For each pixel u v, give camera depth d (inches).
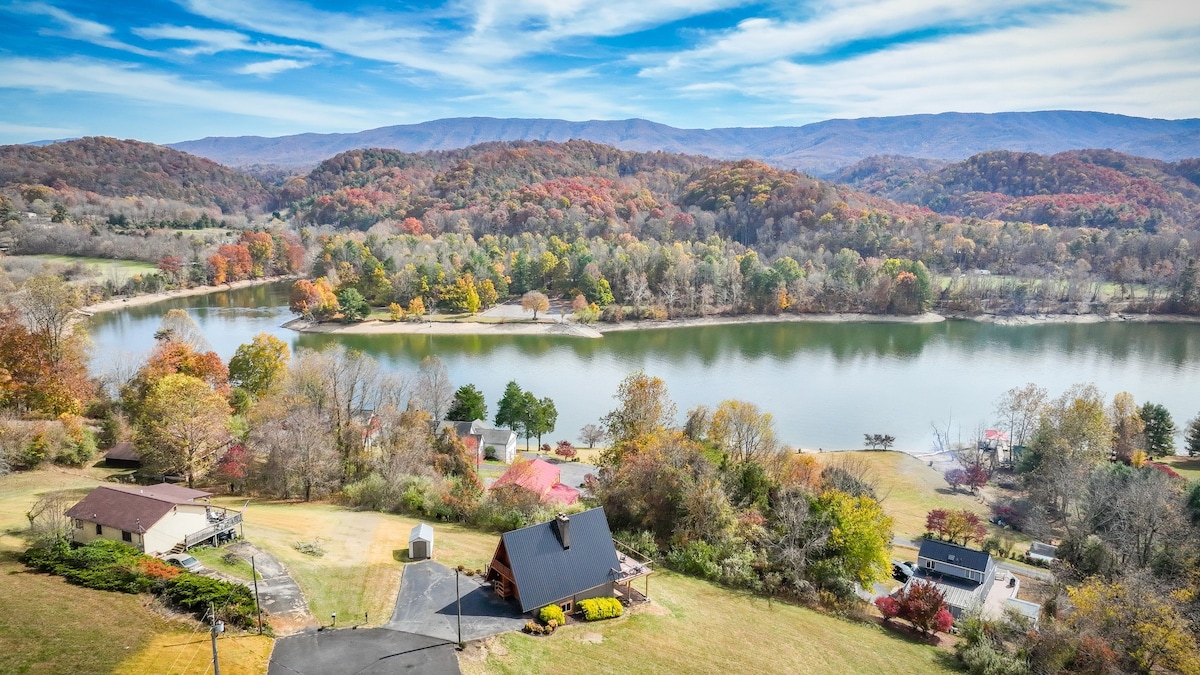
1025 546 2994.6
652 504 2444.6
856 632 1983.3
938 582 2491.4
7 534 1835.6
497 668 1439.5
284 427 2790.4
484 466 3457.2
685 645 1683.1
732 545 2293.3
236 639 1438.2
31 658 1245.7
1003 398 4963.1
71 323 4877.0
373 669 1391.5
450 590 1777.8
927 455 4037.9
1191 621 2006.6
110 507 1831.9
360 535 2164.1
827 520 2370.8
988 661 1803.6
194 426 2751.0
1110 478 3041.3
